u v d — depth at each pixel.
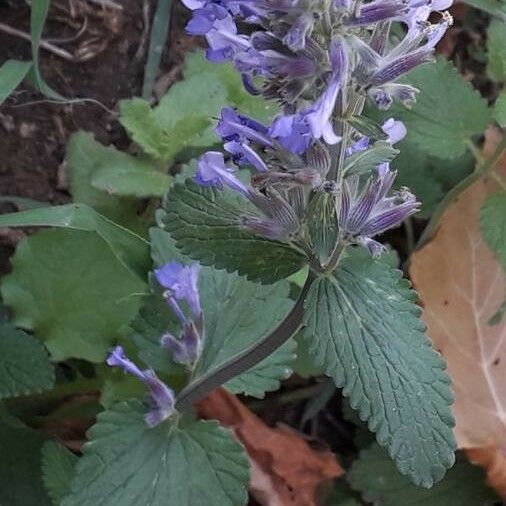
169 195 0.11
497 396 0.17
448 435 0.11
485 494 0.17
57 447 0.14
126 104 0.16
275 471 0.17
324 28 0.09
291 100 0.10
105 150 0.16
